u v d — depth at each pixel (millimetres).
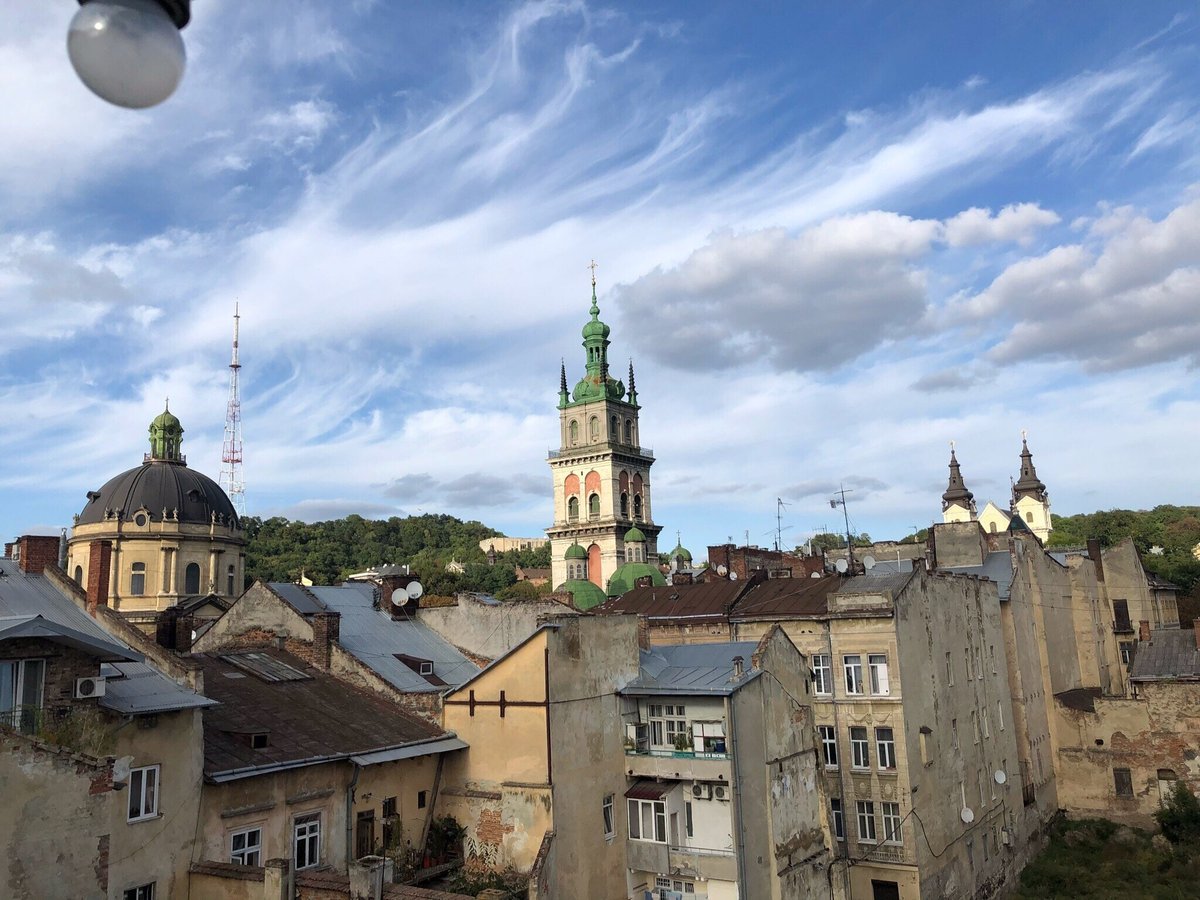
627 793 38750
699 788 37406
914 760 47812
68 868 22375
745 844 36062
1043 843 63688
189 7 5023
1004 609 65625
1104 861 60188
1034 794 63281
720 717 37406
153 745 27938
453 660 48531
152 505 121312
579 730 37188
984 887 53562
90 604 31766
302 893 26906
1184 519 167750
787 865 38688
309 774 32625
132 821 26859
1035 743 65688
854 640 49375
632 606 63312
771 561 87688
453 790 37906
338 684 40844
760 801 37719
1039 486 190875
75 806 22656
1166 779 63875
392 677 41969
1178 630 69812
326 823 32938
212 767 29875
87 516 121188
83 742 24328
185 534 121312
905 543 87688
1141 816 64438
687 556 164375
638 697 39406
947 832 50156
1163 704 64438
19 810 21562
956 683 55406
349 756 33656
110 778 23547
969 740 55656
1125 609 85750
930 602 53656
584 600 112312
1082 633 79562
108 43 4465
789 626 52188
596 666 38719
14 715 24172
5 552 39438
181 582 120500
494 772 36969
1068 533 181500
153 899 27281
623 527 163125
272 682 38688
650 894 37938
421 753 36062
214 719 33375
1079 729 67875
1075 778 67688
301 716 35938
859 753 48500
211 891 27734
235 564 128125
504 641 49312
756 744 38219
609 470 165000
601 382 171375
